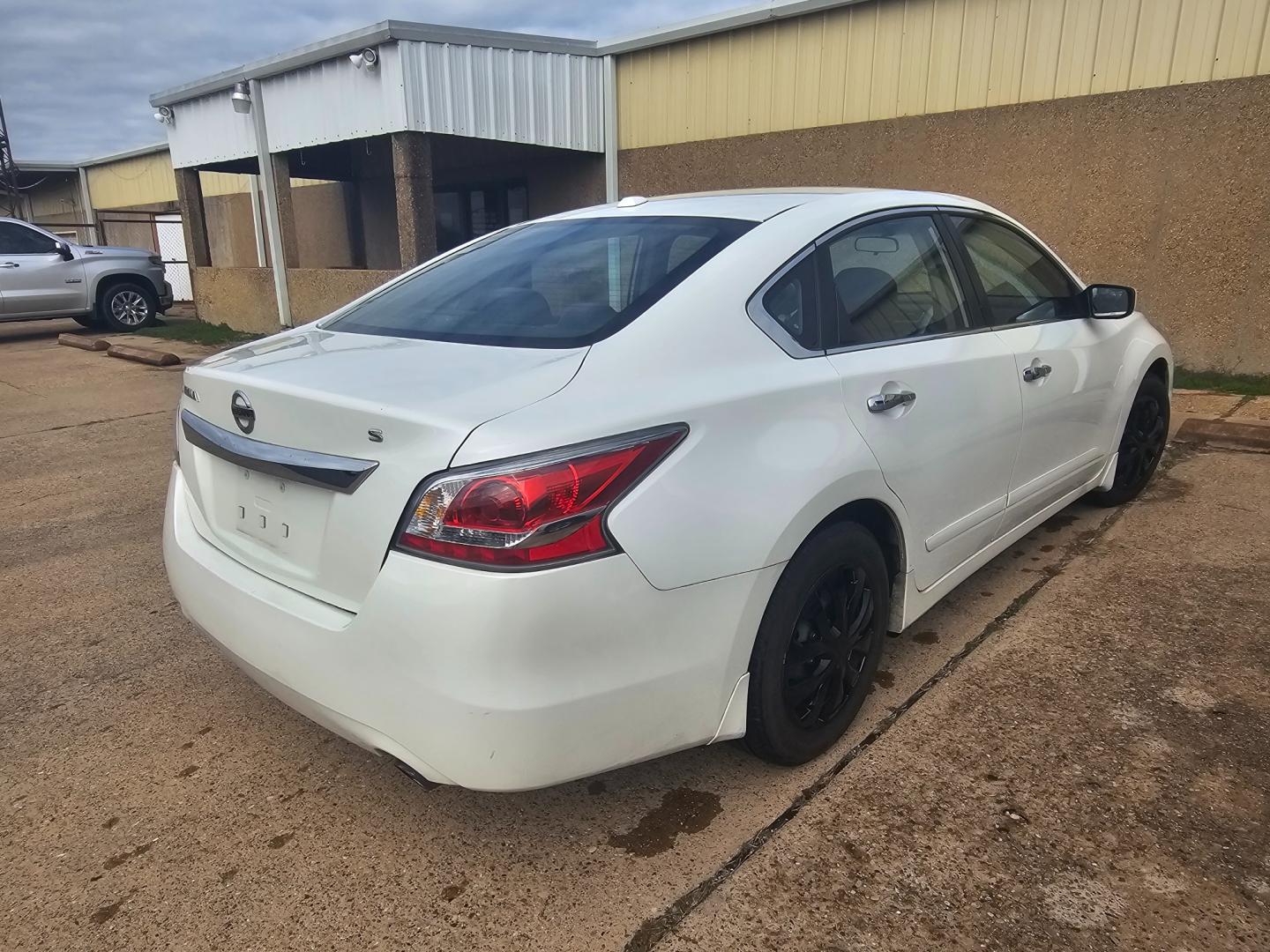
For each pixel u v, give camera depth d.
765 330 2.38
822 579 2.40
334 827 2.36
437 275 3.08
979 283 3.25
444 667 1.83
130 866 2.23
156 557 4.31
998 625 3.33
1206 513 4.42
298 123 10.98
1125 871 2.10
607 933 1.98
